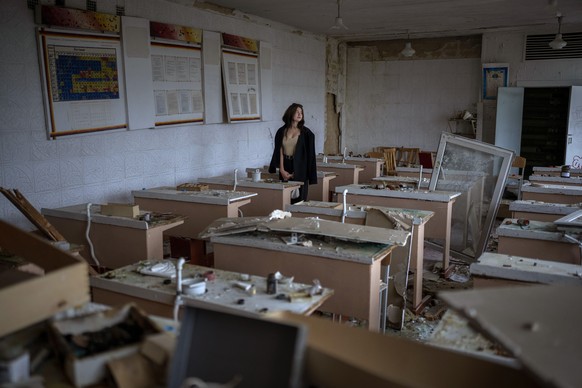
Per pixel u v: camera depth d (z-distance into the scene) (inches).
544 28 374.0
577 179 249.0
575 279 93.0
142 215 150.1
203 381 45.6
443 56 420.2
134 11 221.6
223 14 283.6
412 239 155.7
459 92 418.9
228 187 226.4
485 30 386.0
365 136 457.7
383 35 411.2
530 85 384.8
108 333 57.9
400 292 148.2
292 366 42.0
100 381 52.2
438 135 430.6
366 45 444.5
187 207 187.3
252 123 317.1
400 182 234.5
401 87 438.0
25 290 49.4
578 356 39.1
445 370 45.9
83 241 153.9
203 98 267.6
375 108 450.0
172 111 245.9
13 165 177.8
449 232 193.2
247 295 85.7
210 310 48.4
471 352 67.2
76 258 57.2
